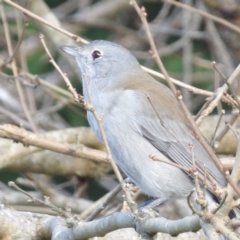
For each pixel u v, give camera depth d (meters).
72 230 8.83
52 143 11.16
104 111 10.89
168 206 13.48
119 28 17.03
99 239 9.74
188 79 15.41
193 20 16.81
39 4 15.04
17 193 13.76
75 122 16.30
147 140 10.86
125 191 8.27
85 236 8.72
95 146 12.94
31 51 17.03
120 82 11.45
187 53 15.69
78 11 18.59
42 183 13.26
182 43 16.22
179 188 10.66
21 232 9.63
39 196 13.74
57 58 17.08
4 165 12.22
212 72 16.48
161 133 10.91
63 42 14.98
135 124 10.79
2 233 9.57
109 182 15.47
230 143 13.12
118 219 8.34
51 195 13.30
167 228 7.80
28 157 12.89
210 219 7.31
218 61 15.70
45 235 9.63
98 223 8.54
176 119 11.07
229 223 7.43
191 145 8.15
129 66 11.72
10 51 12.77
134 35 17.14
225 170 7.50
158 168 10.65
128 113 10.80
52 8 18.34
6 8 17.00
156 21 17.25
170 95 11.42
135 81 11.51
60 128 14.74
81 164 13.23
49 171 13.12
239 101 8.97
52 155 13.06
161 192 10.69
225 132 10.91
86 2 18.09
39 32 16.42
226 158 11.37
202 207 7.31
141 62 17.52
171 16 18.34
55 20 15.04
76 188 14.34
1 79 16.58
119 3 18.00
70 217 9.00
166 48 16.31
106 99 11.02
